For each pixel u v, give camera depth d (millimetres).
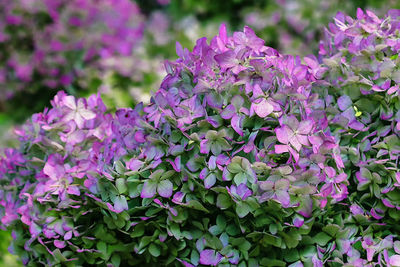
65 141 1244
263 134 1169
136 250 1189
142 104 1232
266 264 1181
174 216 1170
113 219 1184
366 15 1280
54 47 2225
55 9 2254
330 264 1190
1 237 1468
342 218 1207
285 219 1166
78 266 1211
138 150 1203
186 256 1200
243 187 1146
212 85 1167
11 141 1844
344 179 1174
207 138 1159
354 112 1216
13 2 2234
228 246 1170
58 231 1196
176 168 1158
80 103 1258
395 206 1195
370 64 1212
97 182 1184
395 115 1201
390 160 1196
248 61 1175
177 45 1228
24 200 1252
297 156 1142
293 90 1151
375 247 1195
